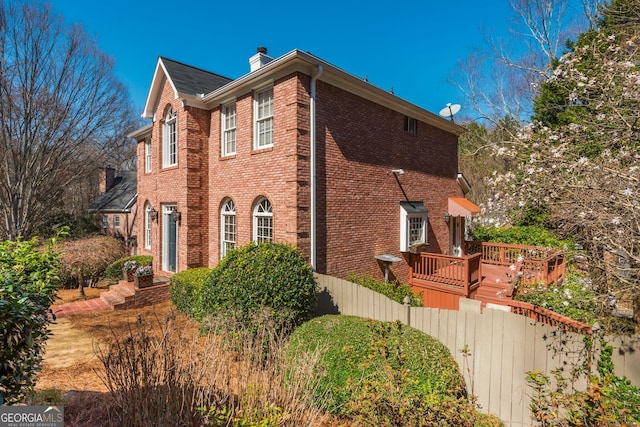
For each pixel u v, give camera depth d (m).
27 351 3.27
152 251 14.51
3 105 17.66
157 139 13.95
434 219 14.78
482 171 24.52
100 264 14.80
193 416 3.32
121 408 3.60
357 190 10.86
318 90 9.58
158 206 13.98
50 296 3.97
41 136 19.42
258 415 3.37
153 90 13.73
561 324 6.12
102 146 24.86
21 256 3.97
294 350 5.18
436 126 15.04
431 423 3.24
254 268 7.18
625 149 5.54
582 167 5.20
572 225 5.66
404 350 5.07
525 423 5.02
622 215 4.73
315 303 7.61
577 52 6.13
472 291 10.86
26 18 17.31
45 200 22.05
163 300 11.42
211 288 7.10
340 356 4.98
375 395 3.68
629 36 6.50
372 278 10.57
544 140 6.03
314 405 4.54
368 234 11.21
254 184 10.34
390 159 12.27
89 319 9.39
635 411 3.48
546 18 18.70
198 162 12.15
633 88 5.27
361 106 11.07
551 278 9.27
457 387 4.77
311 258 9.21
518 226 16.11
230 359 4.42
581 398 3.33
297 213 8.93
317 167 9.54
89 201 33.47
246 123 10.64
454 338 5.85
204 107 12.30
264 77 9.78
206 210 12.40
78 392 4.66
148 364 3.74
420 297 10.49
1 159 18.72
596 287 5.78
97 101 21.09
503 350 5.29
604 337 4.41
